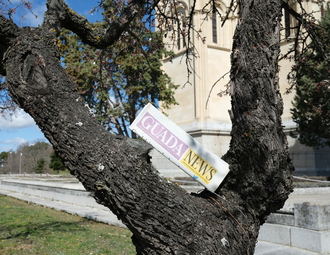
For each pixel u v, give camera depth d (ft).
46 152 348.59
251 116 9.93
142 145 9.39
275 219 31.63
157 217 8.97
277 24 10.81
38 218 48.08
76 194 61.00
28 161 356.38
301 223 29.30
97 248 30.81
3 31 9.62
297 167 112.47
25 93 9.38
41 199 72.13
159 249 9.05
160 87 77.56
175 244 9.01
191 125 124.98
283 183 9.91
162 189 9.18
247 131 9.84
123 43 20.92
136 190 8.93
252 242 9.98
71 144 9.18
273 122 9.91
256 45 10.43
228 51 131.23
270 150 9.69
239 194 9.97
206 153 9.89
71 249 30.63
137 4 14.26
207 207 9.60
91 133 9.30
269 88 10.14
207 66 126.31
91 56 23.77
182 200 9.30
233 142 10.23
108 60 25.79
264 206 10.00
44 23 11.14
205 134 122.21
